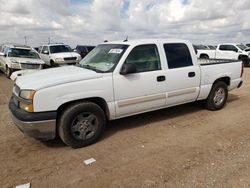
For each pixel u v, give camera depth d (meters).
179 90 5.21
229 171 3.33
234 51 19.44
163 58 4.97
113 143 4.34
